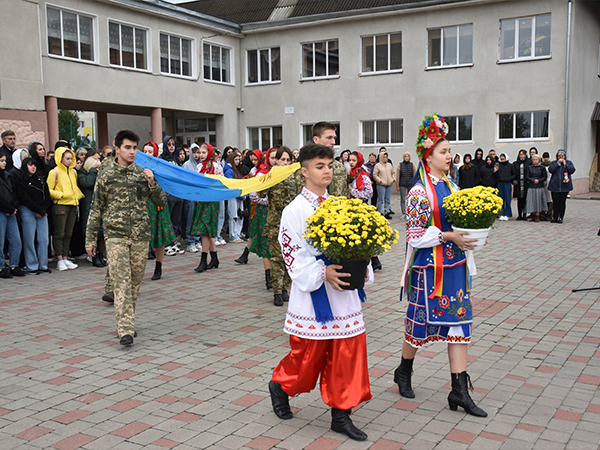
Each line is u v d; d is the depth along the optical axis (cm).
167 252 1084
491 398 409
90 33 1931
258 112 2555
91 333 584
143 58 2123
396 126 2334
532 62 2084
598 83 2400
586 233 1284
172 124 2642
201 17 2298
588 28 2206
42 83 1706
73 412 394
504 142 2156
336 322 343
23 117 1653
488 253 1039
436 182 392
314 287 334
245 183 663
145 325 611
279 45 2481
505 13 2102
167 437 355
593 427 362
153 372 470
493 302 687
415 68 2258
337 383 345
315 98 2441
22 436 359
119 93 2019
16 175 885
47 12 1792
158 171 662
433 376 454
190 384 443
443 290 378
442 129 389
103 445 346
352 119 2386
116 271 538
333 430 360
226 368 478
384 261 993
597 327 581
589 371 460
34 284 829
